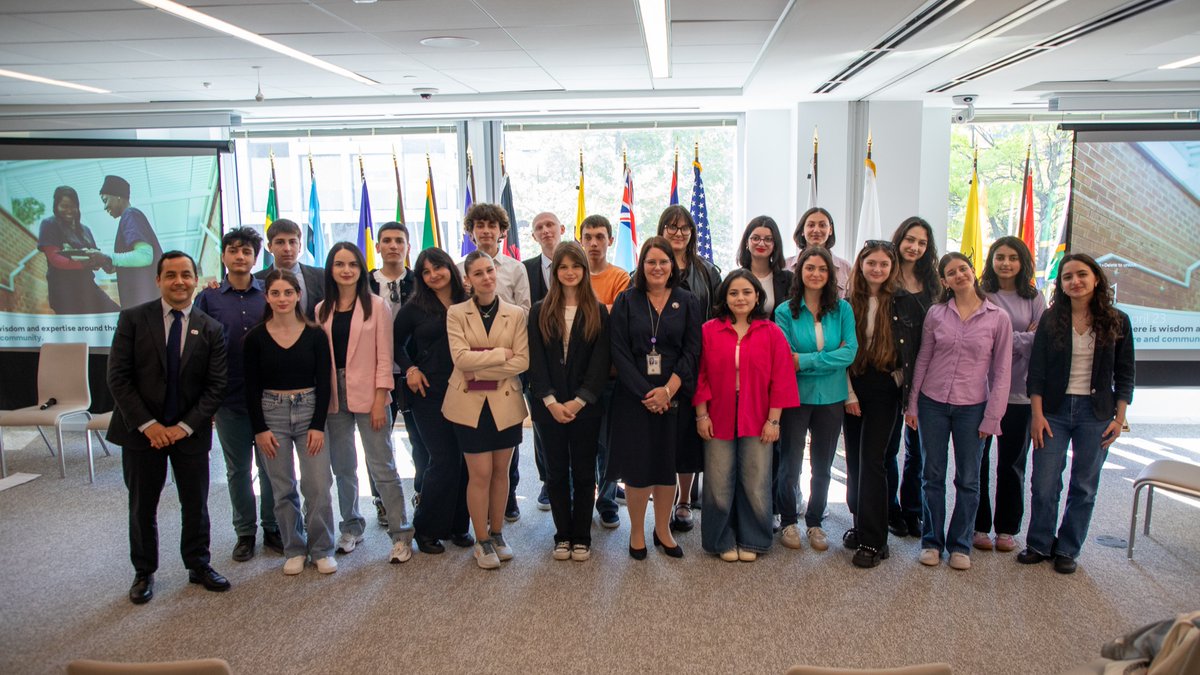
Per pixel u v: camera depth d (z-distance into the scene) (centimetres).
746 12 393
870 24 394
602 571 314
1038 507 312
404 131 711
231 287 334
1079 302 297
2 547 353
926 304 335
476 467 311
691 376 308
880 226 619
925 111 671
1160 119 669
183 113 637
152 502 293
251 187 727
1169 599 285
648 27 422
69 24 394
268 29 411
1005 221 724
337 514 396
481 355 300
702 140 699
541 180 711
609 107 659
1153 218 593
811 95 611
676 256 343
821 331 320
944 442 312
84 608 287
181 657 252
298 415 308
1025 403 321
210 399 293
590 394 306
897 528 349
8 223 629
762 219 352
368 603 288
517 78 563
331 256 314
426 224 614
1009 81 561
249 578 312
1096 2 359
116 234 637
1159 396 615
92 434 592
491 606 285
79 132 667
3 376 643
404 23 404
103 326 642
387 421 326
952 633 261
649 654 250
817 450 329
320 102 623
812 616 274
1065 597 286
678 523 359
